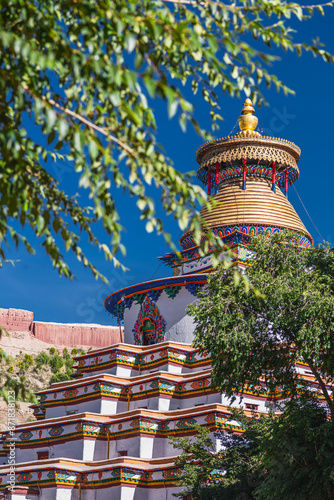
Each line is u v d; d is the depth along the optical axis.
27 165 13.02
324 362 26.06
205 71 12.51
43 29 11.02
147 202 11.16
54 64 9.95
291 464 25.84
